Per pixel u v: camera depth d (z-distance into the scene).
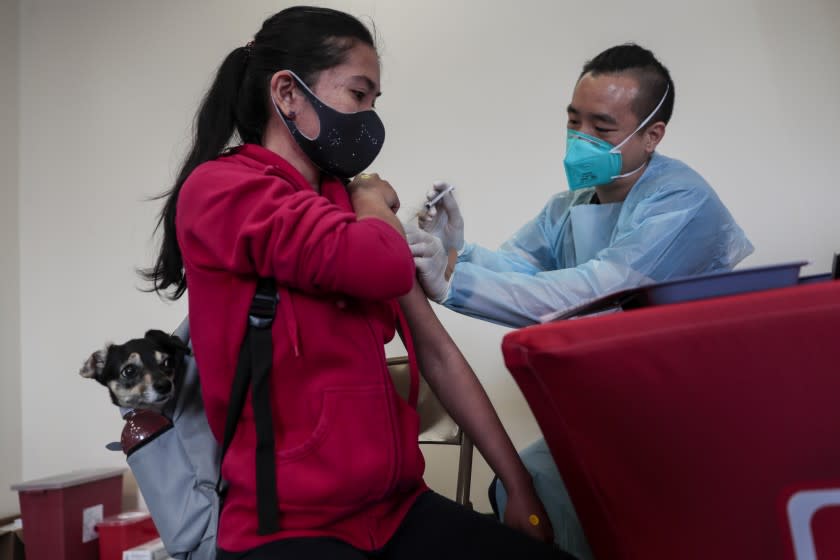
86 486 2.63
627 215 1.88
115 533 2.56
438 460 2.60
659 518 0.58
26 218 3.29
